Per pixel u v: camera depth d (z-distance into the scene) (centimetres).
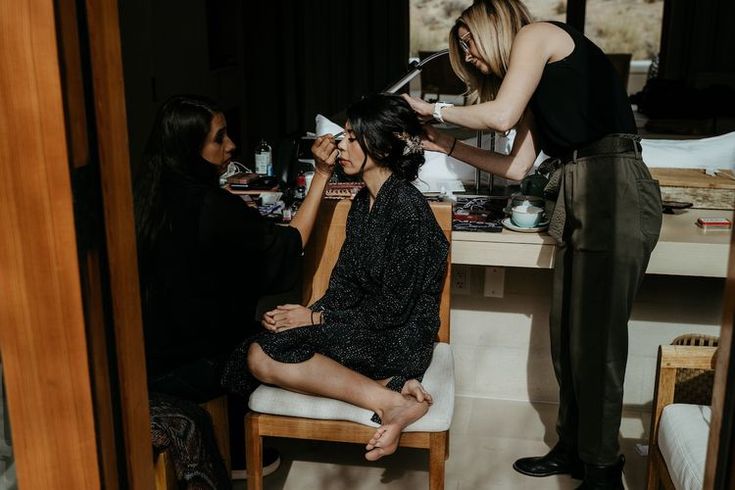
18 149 88
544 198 265
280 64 743
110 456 101
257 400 217
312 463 261
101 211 96
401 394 212
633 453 265
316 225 246
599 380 226
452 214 254
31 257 91
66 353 94
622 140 216
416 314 223
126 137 100
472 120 221
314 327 219
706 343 250
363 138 219
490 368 294
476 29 222
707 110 493
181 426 198
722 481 90
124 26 475
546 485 249
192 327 225
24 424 97
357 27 747
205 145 223
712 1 708
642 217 217
